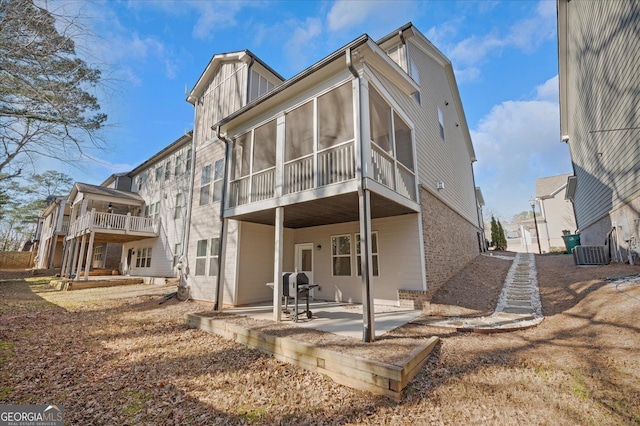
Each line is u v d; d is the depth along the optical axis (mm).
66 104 8320
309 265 9805
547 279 8555
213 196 10508
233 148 8531
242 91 10758
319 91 6102
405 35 9141
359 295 8422
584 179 11883
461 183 13906
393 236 7945
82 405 3404
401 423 2871
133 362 4676
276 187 6613
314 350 4137
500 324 5379
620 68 7137
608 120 8250
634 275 6352
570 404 2967
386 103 6766
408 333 5051
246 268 8898
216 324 6137
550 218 23656
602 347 3959
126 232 15828
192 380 4016
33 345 5512
